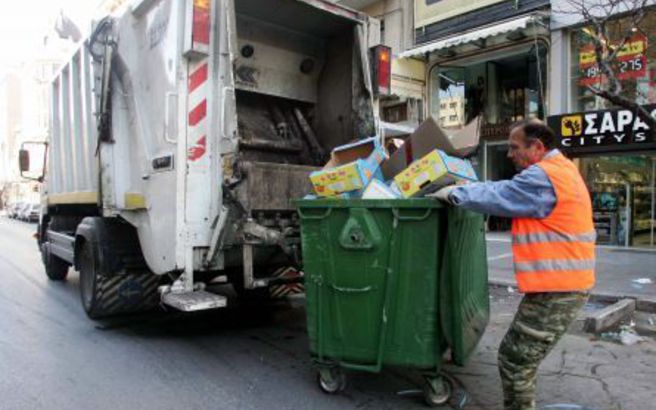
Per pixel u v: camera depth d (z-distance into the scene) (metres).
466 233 3.86
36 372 4.52
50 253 8.76
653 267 9.23
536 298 3.06
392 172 4.26
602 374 4.38
